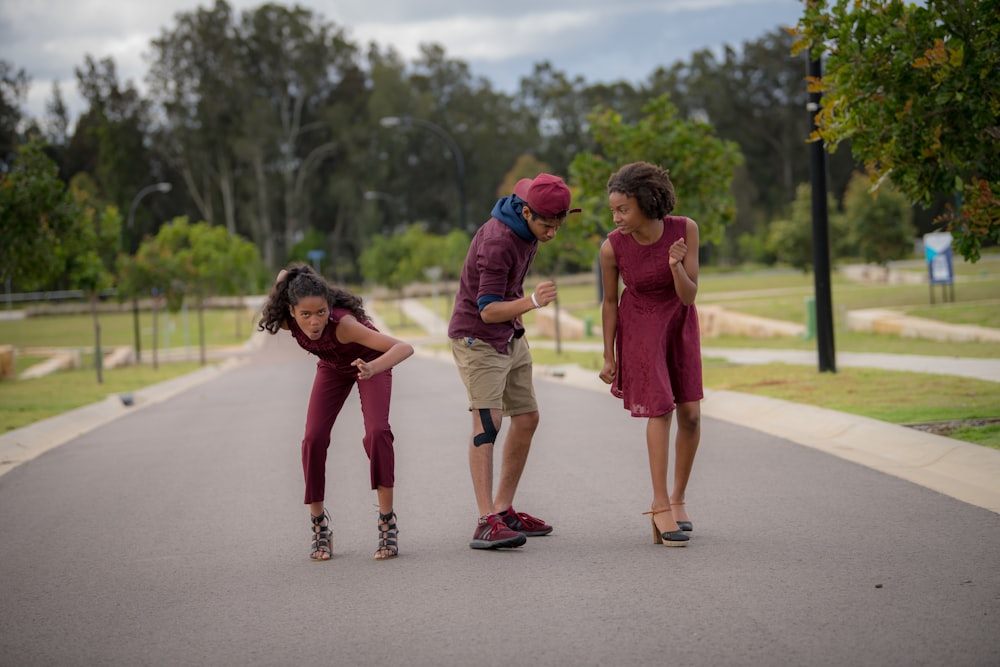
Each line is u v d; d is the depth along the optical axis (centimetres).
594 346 3017
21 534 706
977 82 841
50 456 1155
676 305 568
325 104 9638
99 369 2519
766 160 10350
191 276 3556
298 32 9188
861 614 427
